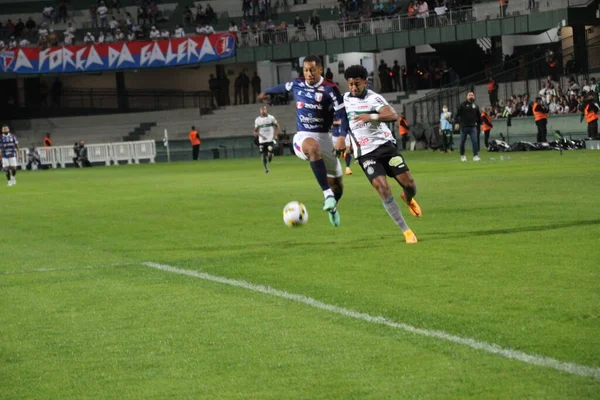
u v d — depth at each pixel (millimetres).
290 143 89125
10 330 12375
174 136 98625
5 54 97500
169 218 27109
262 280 15266
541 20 79438
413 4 91188
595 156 49469
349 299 13219
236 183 43562
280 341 10938
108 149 90500
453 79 96938
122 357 10617
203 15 101312
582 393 8383
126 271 17078
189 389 9234
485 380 8938
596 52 78688
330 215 20375
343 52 92562
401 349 10242
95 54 97500
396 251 17703
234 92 101312
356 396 8703
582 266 14906
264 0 102188
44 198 39625
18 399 9188
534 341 10242
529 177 35875
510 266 15219
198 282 15406
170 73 108250
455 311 11992
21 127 103250
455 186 33094
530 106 72375
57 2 110125
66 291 15211
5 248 21656
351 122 19203
